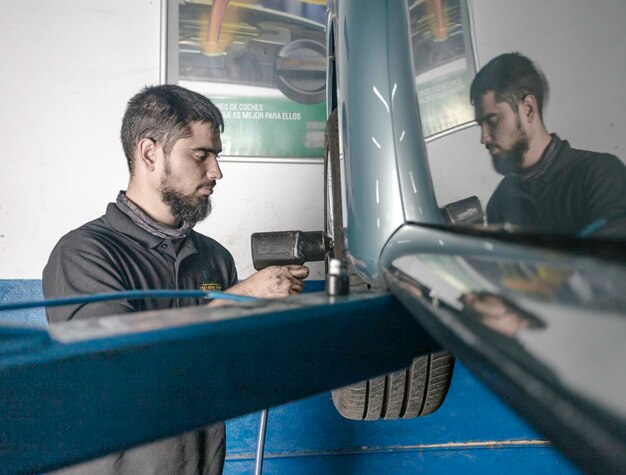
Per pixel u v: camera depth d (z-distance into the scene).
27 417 0.20
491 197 0.36
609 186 0.33
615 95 0.37
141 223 1.08
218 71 1.62
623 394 0.15
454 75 0.42
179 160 1.09
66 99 1.58
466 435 1.67
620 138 0.36
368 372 0.31
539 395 0.18
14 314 1.55
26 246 1.57
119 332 0.23
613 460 0.15
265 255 0.74
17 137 1.57
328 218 0.86
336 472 1.63
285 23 1.64
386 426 1.66
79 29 1.58
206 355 0.24
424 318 0.28
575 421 0.17
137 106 1.09
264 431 1.18
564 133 0.36
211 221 1.65
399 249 0.40
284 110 1.65
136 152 1.09
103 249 1.00
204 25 1.61
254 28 1.63
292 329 0.27
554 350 0.18
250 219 1.66
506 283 0.22
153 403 0.23
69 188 1.59
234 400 0.25
